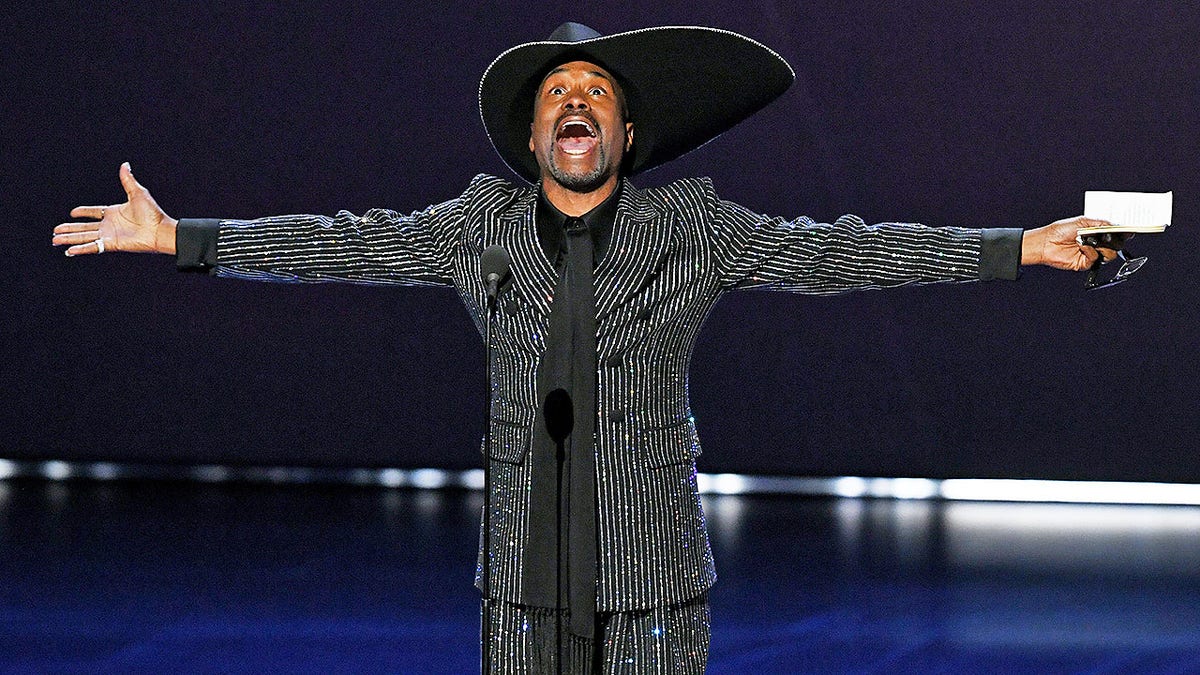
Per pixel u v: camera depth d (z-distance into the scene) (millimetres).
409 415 26078
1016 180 24344
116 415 26422
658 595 9875
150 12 25172
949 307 25109
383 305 25906
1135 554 21203
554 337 9828
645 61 10586
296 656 16219
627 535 9820
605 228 10078
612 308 9812
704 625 10336
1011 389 25172
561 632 9891
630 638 9930
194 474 26422
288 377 26188
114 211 10500
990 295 25031
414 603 18375
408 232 10422
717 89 10930
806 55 24453
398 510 24062
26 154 25750
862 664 16078
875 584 19438
